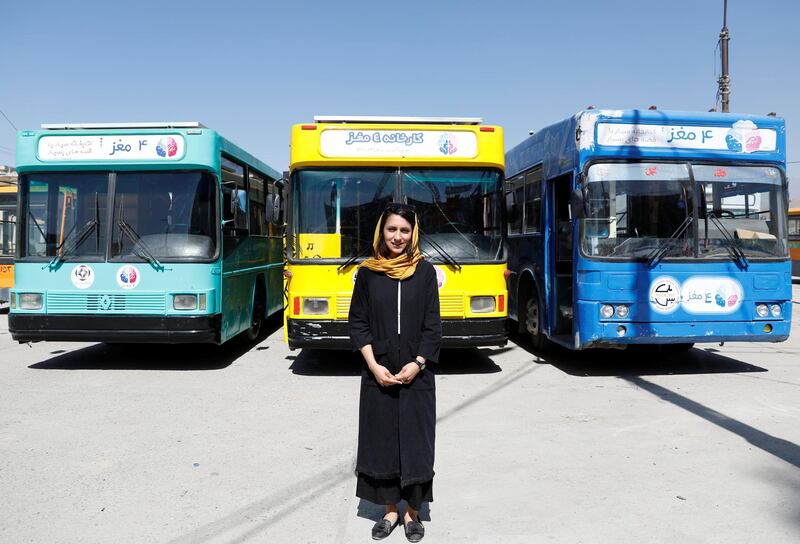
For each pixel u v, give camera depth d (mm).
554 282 9352
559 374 8586
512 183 11766
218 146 8953
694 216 8023
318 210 8203
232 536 3791
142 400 7160
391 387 3732
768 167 8266
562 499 4305
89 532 3842
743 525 3893
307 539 3758
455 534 3799
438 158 8289
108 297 8555
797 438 5645
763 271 8109
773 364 9289
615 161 8016
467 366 9180
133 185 8742
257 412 6633
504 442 5559
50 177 8773
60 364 9406
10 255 15234
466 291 8172
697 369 8914
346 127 8242
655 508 4148
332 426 6113
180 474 4809
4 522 3982
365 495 3777
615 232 7961
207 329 8570
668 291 7926
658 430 5906
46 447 5453
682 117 8109
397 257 3787
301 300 8070
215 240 8773
